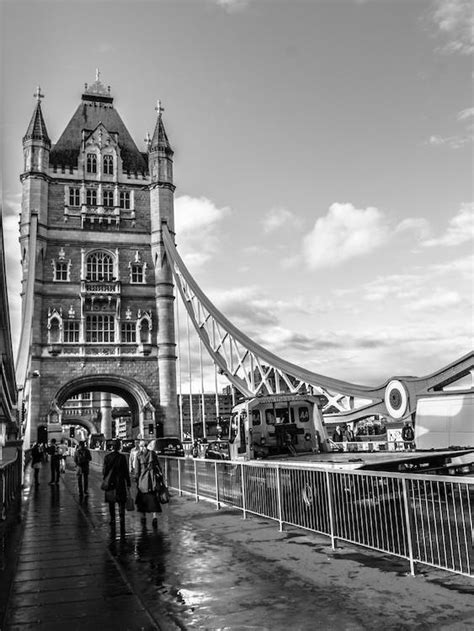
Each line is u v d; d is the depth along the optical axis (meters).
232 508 15.88
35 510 18.08
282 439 18.69
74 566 9.77
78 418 119.88
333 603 7.10
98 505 18.98
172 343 69.38
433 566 8.34
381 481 9.05
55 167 71.62
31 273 63.12
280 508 12.23
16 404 42.81
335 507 10.30
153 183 73.88
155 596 7.75
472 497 9.46
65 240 69.81
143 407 66.31
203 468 18.59
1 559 10.52
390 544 9.32
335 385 45.22
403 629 6.13
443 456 13.49
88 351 67.25
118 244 71.62
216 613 6.93
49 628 6.61
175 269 77.12
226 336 68.62
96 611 7.19
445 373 27.95
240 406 19.36
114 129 78.12
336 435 34.91
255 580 8.31
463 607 6.70
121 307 69.62
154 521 13.24
